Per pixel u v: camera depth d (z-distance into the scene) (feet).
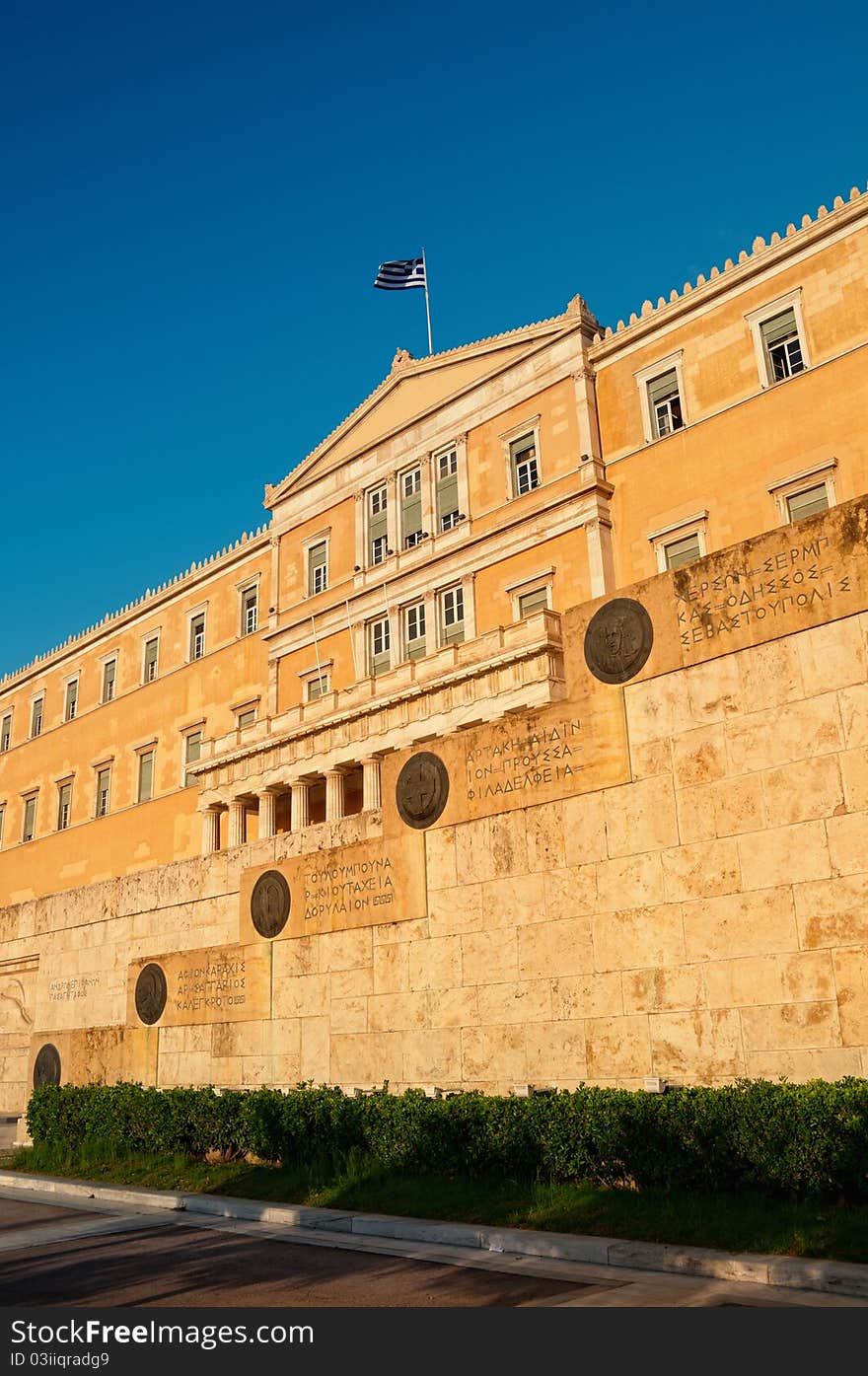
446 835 60.54
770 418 118.52
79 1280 37.01
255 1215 48.47
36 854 220.23
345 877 66.90
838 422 112.57
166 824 187.62
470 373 152.66
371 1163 51.49
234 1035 73.20
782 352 120.47
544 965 53.78
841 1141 35.42
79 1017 99.91
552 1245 36.42
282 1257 39.63
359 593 158.10
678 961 48.34
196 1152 63.93
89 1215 52.54
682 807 49.73
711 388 124.98
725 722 48.98
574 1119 43.55
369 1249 40.09
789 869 45.34
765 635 48.29
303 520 173.88
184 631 196.34
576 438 135.64
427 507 152.87
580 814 53.83
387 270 164.66
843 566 46.34
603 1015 50.65
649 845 50.57
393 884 63.26
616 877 51.55
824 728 45.57
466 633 143.23
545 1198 41.86
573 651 56.34
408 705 128.77
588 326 139.23
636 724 52.42
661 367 130.82
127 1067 82.79
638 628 53.26
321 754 137.49
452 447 153.07
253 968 72.79
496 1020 55.47
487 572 142.82
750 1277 31.35
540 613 117.60
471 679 122.21
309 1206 48.42
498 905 56.75
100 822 203.72
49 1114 75.82
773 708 47.42
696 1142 39.27
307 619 166.61
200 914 87.40
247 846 96.22
